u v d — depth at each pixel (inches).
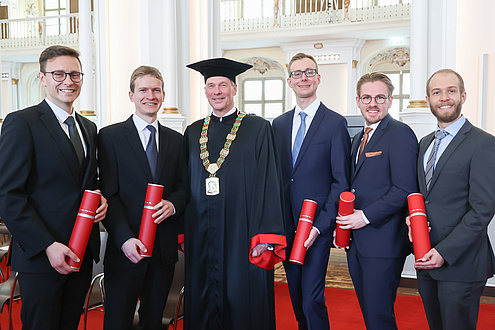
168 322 108.7
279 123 113.7
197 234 103.2
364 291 98.6
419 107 174.1
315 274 104.3
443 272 87.5
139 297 102.4
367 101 99.5
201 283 103.0
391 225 97.7
